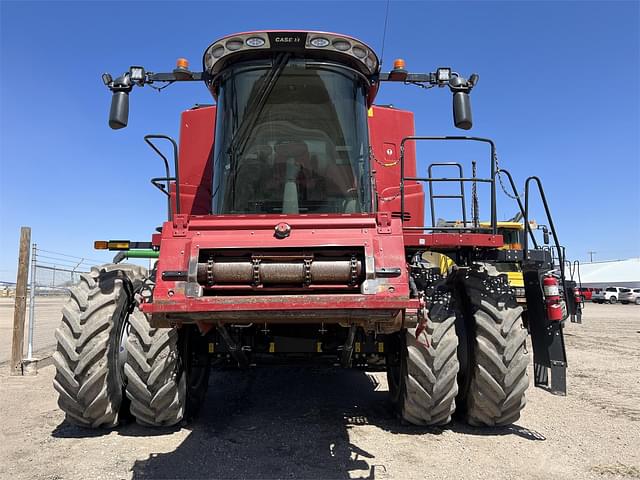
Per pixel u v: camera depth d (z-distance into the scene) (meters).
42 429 5.07
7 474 3.91
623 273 61.22
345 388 7.05
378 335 4.96
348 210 4.71
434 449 4.53
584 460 4.31
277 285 3.72
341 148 4.75
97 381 4.70
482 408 4.90
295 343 4.71
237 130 4.72
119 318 4.99
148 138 4.62
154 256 6.22
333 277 3.68
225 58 4.75
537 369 4.97
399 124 7.14
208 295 3.76
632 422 5.50
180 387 4.90
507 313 4.84
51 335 13.64
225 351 5.04
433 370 4.68
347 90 4.83
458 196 6.07
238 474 3.94
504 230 14.41
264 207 4.67
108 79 4.91
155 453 4.39
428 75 5.10
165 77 5.04
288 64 4.74
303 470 4.03
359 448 4.54
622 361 9.74
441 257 7.96
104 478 3.85
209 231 3.89
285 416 5.61
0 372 8.41
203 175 6.69
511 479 3.89
